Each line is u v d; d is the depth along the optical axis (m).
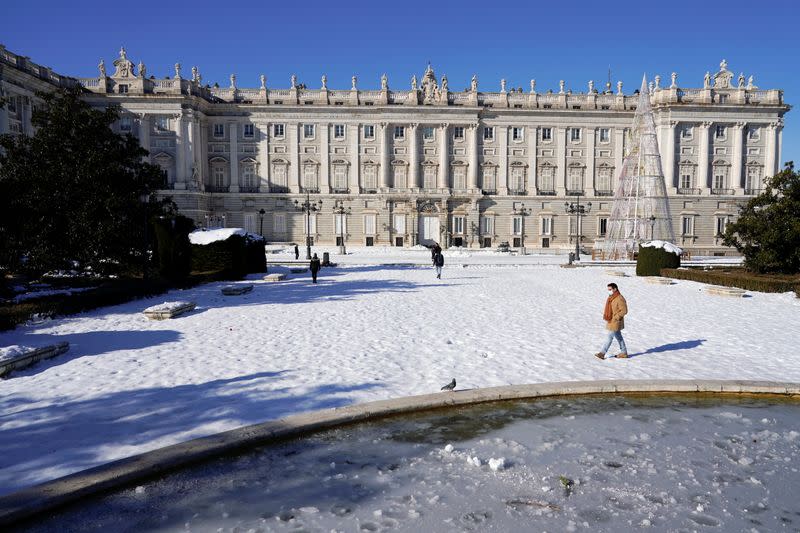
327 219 85.81
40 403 10.27
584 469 8.12
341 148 85.81
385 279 36.31
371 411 9.78
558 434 9.30
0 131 58.56
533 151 86.88
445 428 9.48
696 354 14.40
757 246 33.75
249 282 34.56
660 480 7.83
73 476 7.32
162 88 79.88
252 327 18.05
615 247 60.41
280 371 12.45
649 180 58.84
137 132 79.25
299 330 17.53
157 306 20.41
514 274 40.62
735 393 11.30
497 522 6.77
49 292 24.61
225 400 10.45
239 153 85.12
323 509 7.05
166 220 33.91
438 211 85.56
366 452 8.58
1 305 20.03
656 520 6.85
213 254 36.50
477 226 86.00
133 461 7.75
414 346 15.16
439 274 36.94
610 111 85.94
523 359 13.73
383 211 85.19
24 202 25.22
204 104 82.94
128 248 29.80
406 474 7.93
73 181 27.28
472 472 8.01
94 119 29.16
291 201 85.12
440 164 86.12
